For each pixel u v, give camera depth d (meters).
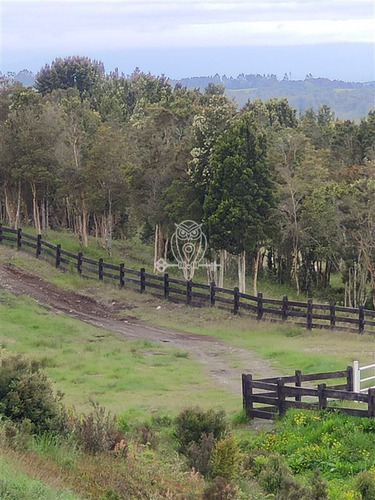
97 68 157.75
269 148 67.94
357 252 64.88
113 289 50.25
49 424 15.98
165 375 30.53
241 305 45.16
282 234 67.94
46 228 76.75
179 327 43.19
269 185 56.91
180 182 59.19
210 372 31.55
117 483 13.36
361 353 34.62
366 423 19.70
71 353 34.69
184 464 16.05
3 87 91.94
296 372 22.77
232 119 60.09
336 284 83.88
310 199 66.44
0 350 22.92
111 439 15.77
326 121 140.62
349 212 63.47
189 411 18.69
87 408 23.88
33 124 69.12
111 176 67.00
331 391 20.77
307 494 14.98
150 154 63.28
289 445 19.39
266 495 15.45
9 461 12.47
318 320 42.97
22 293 47.44
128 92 142.25
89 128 87.94
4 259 55.00
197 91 117.31
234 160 55.09
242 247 56.66
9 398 16.12
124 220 88.88
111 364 32.41
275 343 38.34
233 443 16.05
